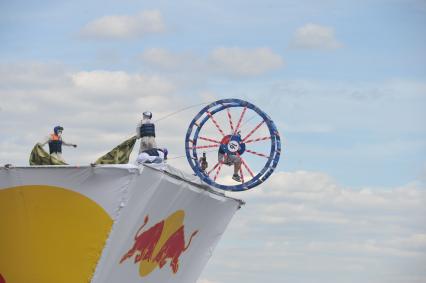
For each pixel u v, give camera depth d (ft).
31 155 92.32
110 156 94.94
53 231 80.43
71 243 80.07
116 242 80.53
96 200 79.41
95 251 79.41
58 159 92.12
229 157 101.30
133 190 79.46
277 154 100.22
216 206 104.27
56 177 80.07
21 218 81.05
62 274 80.18
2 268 81.30
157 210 86.94
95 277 79.71
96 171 79.15
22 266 80.89
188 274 106.52
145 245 87.51
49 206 80.43
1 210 81.41
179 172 90.79
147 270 90.99
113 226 79.00
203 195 98.12
